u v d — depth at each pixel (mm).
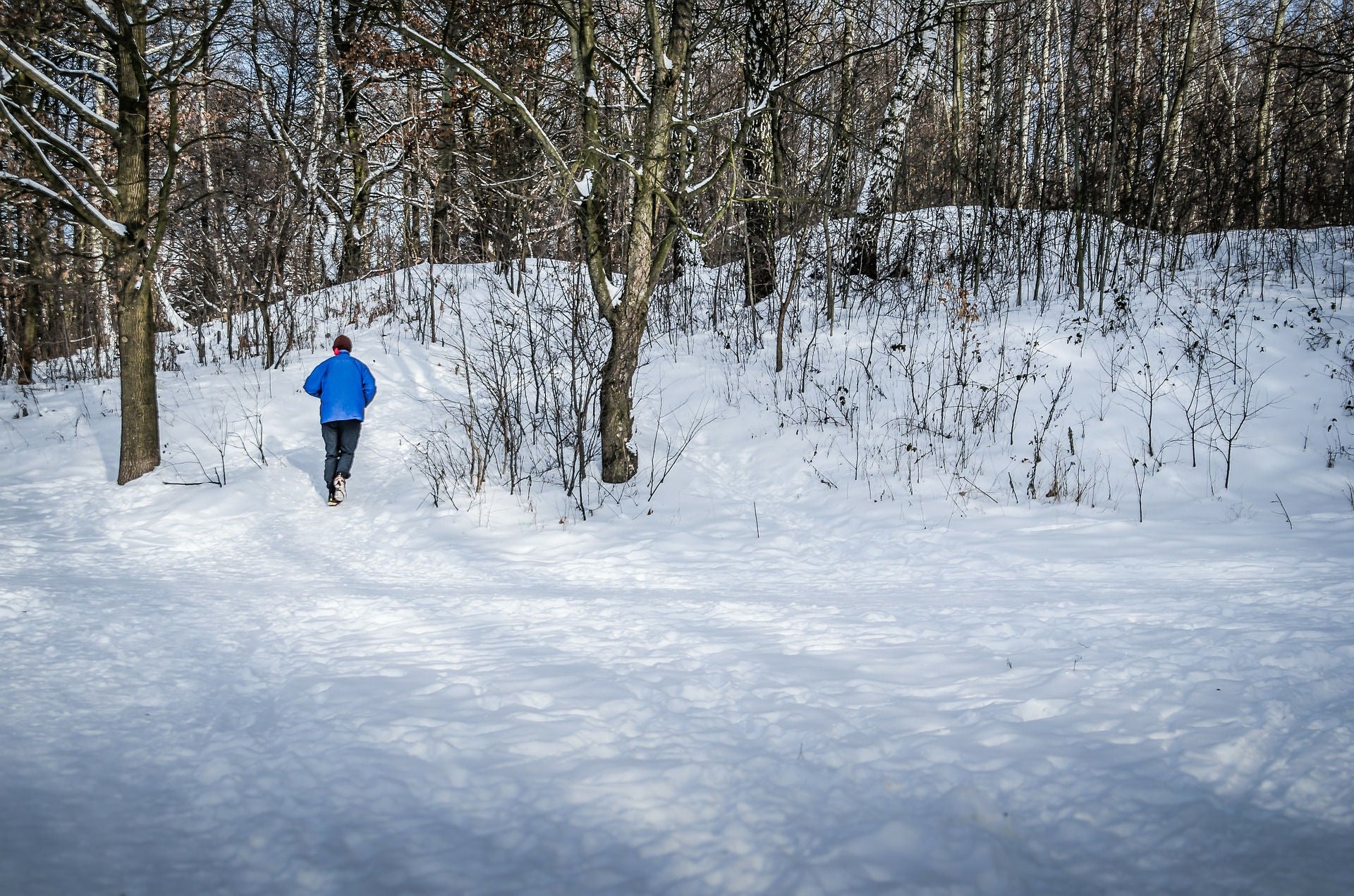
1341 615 3746
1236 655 3209
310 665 3557
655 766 2463
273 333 13500
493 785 2344
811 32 12078
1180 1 14984
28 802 2201
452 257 19516
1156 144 14812
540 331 12055
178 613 4449
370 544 7137
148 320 8953
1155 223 14750
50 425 10852
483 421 10484
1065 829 2066
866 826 2119
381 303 16438
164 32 10367
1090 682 3037
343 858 1985
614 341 8844
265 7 12281
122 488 8641
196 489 8602
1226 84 18188
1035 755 2451
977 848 1990
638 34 10617
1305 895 1748
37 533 7035
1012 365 10555
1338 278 11773
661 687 3186
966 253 14641
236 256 15773
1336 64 13617
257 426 10531
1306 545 5691
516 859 1985
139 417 8852
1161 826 2061
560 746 2596
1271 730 2500
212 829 2129
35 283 10047
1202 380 9523
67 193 8320
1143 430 8945
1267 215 16000
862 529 7273
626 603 4777
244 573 5961
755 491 8773
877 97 14305
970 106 17031
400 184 20031
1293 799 2137
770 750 2604
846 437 9609
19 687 3121
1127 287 12344
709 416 10562
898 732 2674
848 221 14109
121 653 3668
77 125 13406
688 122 8617
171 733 2783
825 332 12430
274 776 2418
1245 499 7457
